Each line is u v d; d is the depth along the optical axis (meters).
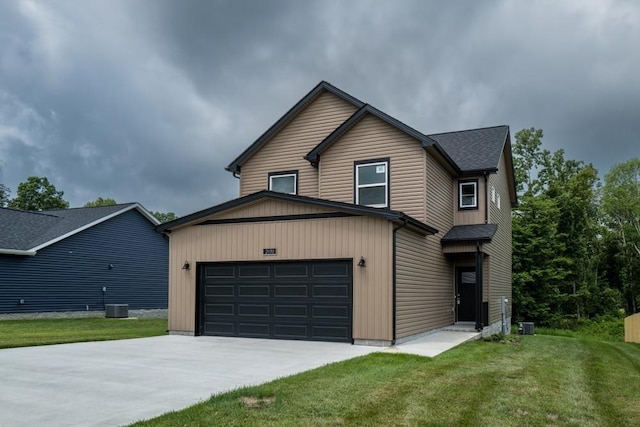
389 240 11.82
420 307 13.70
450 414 5.67
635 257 39.19
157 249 28.39
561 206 35.31
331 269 12.55
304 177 16.53
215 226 14.17
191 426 5.09
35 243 21.94
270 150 17.30
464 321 17.47
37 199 45.75
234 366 8.79
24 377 7.75
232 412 5.58
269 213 13.41
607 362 10.93
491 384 7.29
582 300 35.84
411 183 14.12
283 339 12.98
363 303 11.99
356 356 9.91
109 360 9.45
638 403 6.55
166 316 26.95
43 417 5.48
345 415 5.55
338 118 16.25
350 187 14.97
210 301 14.19
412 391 6.70
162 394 6.58
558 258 31.50
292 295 13.01
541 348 13.13
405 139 14.38
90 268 24.28
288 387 6.80
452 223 17.06
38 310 21.73
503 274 20.58
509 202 23.28
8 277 20.70
